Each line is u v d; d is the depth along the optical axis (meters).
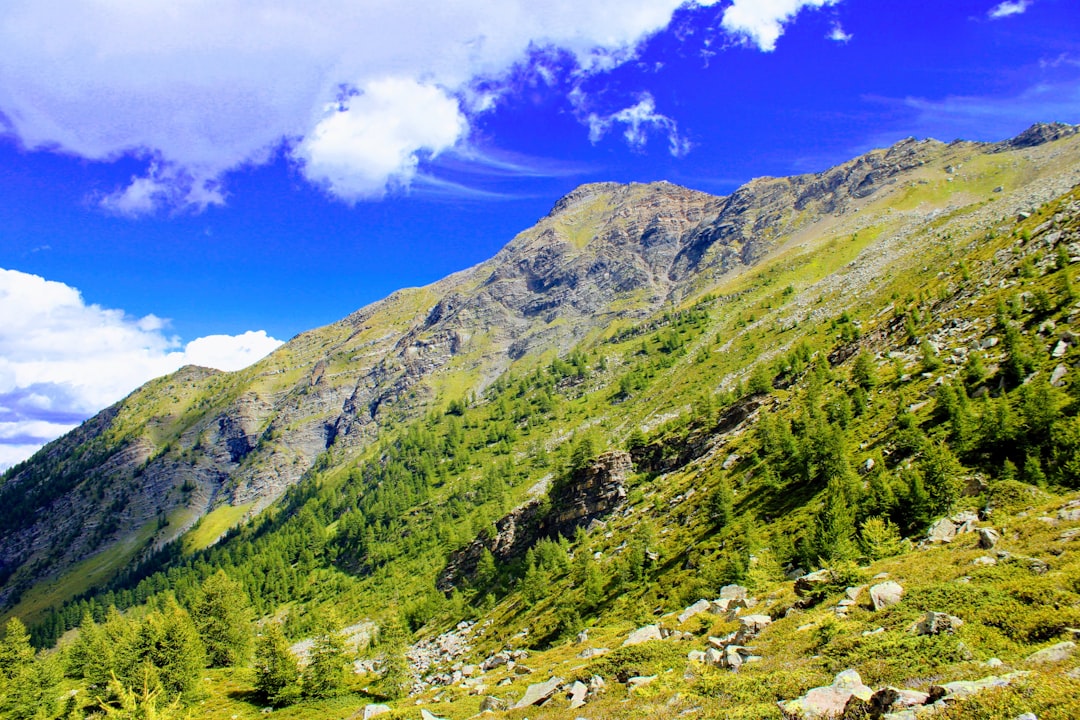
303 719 62.94
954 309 93.06
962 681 15.21
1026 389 55.62
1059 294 70.19
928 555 33.12
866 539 43.72
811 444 71.69
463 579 132.62
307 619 152.38
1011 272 89.06
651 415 180.62
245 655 99.31
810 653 23.73
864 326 125.25
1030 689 13.07
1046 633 17.61
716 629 36.06
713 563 62.56
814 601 32.34
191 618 98.31
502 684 45.41
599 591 74.75
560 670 43.22
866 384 87.38
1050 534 27.58
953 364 74.25
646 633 41.91
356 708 65.50
